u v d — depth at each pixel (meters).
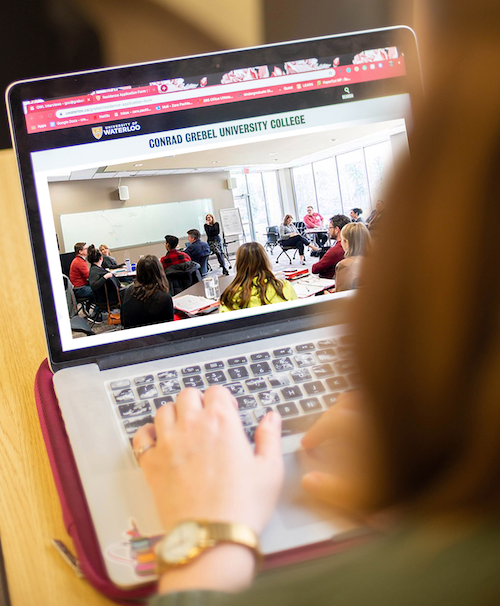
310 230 0.55
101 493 0.37
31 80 0.53
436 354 0.14
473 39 0.14
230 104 0.56
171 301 0.53
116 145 0.54
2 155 0.73
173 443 0.35
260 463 0.33
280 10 1.40
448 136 0.14
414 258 0.14
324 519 0.32
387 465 0.16
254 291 0.54
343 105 0.57
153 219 1.27
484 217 0.14
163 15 1.38
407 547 0.17
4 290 0.65
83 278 0.52
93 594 0.34
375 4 1.42
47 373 0.52
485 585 0.15
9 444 0.48
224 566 0.25
